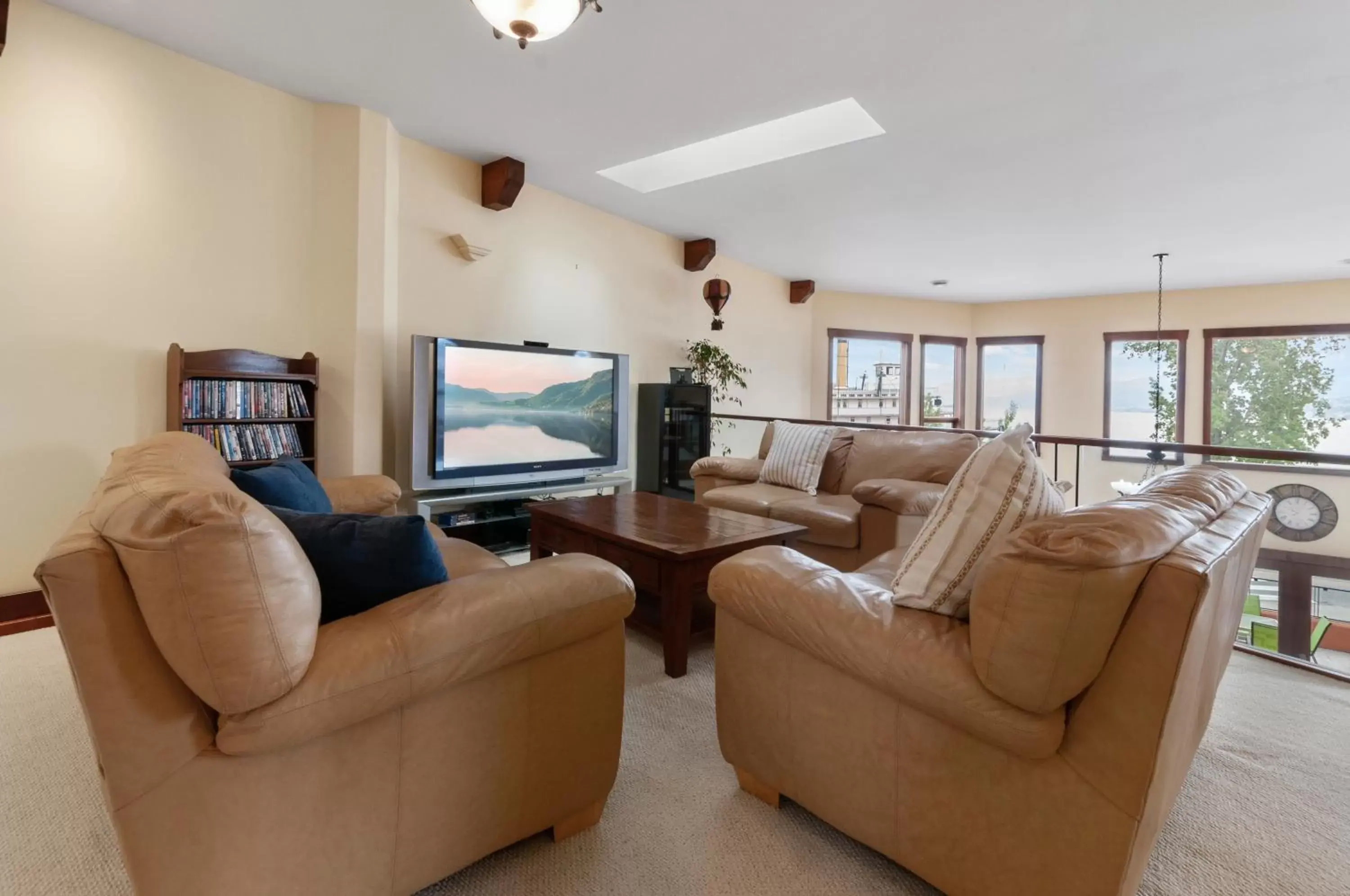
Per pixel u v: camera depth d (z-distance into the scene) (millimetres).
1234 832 1522
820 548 3221
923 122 3225
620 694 1513
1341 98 2893
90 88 2637
